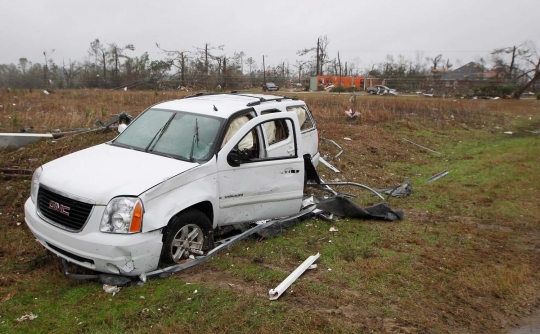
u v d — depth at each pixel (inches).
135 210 159.8
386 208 270.4
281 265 194.9
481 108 980.6
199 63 1777.8
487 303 171.0
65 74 2201.0
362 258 207.9
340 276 185.9
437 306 166.1
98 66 2193.7
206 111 216.8
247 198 208.4
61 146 356.8
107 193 161.2
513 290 179.8
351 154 465.7
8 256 189.0
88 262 162.2
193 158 193.3
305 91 2250.2
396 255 212.8
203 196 184.9
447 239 239.5
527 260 213.2
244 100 244.5
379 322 152.5
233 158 198.4
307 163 278.5
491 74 2459.4
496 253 220.8
